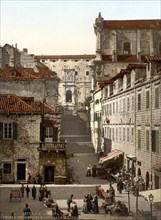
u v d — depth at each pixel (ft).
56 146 167.73
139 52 327.67
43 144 167.53
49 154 167.63
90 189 154.10
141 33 336.08
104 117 242.78
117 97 201.87
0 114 166.20
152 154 137.49
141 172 154.30
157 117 131.54
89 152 250.98
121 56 333.62
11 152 166.71
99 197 140.05
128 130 176.96
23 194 140.77
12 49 313.32
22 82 221.87
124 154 184.96
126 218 108.88
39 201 133.28
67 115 314.55
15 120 167.12
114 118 210.18
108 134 228.43
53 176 167.73
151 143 138.41
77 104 497.05
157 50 333.62
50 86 237.86
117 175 172.45
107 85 234.99
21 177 166.81
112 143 215.72
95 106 276.62
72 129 292.20
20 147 167.12
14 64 313.32
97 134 252.21
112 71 325.62
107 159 186.80
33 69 285.23
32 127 167.94
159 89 128.57
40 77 236.43
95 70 327.88
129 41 338.13
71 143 265.54
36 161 167.43
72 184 165.07
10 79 221.25
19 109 167.22
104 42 338.34
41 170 167.02
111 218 108.99
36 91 222.69
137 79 163.32
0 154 166.09
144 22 342.03
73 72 478.59
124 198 137.69
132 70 168.45
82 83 521.65
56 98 238.07
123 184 156.87
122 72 187.01
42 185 150.71
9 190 150.20
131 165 169.48
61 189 152.46
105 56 336.49
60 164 167.73
